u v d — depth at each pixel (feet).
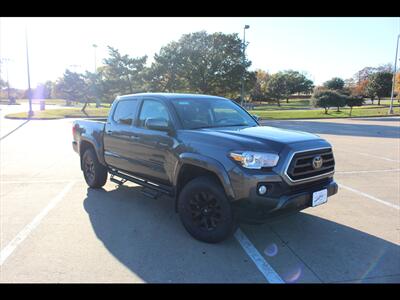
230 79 105.81
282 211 12.19
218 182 12.89
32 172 26.76
